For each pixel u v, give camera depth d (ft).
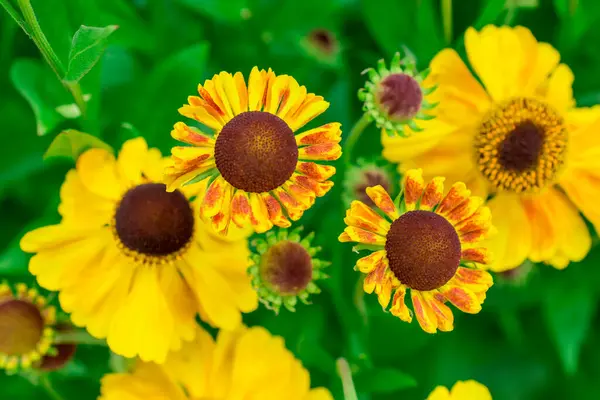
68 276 1.15
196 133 1.06
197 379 1.19
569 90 1.27
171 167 1.05
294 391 1.19
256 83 1.06
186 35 1.37
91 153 1.16
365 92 1.18
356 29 1.44
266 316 1.29
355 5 1.43
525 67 1.26
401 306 1.08
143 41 1.33
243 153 1.04
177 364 1.19
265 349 1.18
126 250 1.17
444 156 1.25
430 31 1.31
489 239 1.25
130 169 1.17
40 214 1.37
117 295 1.16
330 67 1.38
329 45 1.37
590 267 1.37
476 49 1.24
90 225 1.17
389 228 1.09
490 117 1.26
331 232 1.26
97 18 1.20
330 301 1.31
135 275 1.17
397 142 1.21
